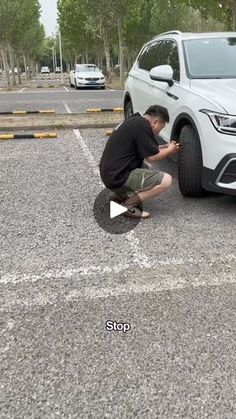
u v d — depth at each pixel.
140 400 2.25
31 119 10.80
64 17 38.78
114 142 4.42
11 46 29.61
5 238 4.14
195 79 5.26
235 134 4.23
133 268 3.55
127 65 47.56
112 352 2.60
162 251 3.83
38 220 4.57
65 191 5.46
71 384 2.36
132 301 3.10
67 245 3.97
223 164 4.30
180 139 4.84
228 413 2.17
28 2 27.30
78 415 2.16
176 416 2.15
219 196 5.21
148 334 2.75
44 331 2.79
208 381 2.37
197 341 2.69
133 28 33.31
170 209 4.82
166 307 3.03
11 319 2.92
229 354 2.58
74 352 2.60
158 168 6.46
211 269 3.53
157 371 2.45
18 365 2.50
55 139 8.63
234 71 5.40
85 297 3.15
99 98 17.25
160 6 30.98
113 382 2.37
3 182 5.89
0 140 8.61
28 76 51.22
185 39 5.92
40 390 2.32
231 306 3.04
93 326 2.83
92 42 41.53
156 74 5.48
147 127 4.33
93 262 3.65
